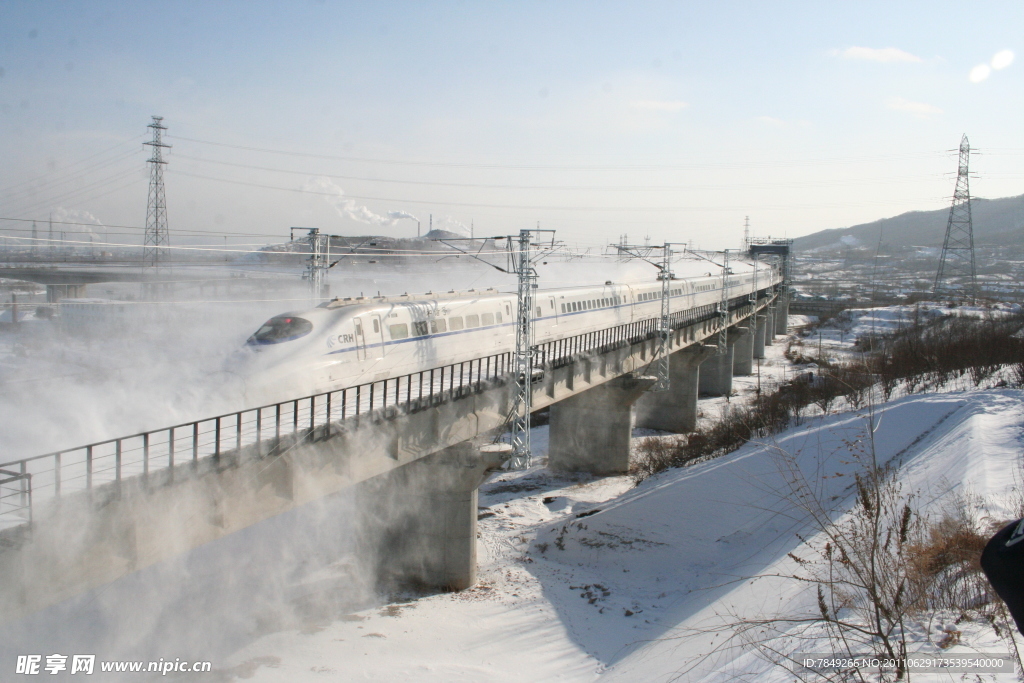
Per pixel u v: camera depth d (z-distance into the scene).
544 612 27.11
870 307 137.25
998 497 20.67
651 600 27.38
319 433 20.86
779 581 21.20
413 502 30.22
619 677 20.48
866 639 13.04
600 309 51.19
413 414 25.25
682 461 46.19
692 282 70.56
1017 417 31.45
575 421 49.34
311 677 21.84
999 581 4.50
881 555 12.88
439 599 28.81
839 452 32.69
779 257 135.12
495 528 36.75
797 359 96.56
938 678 10.84
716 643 18.84
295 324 26.91
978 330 59.94
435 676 22.08
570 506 40.91
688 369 61.72
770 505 30.09
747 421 48.44
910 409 38.12
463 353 35.91
